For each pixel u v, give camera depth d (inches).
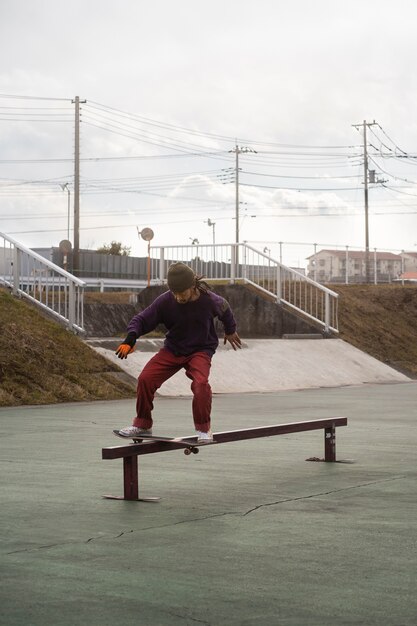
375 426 555.2
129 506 294.5
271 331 1123.3
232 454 428.8
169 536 250.5
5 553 229.8
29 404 657.0
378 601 190.4
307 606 186.9
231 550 234.7
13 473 362.3
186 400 721.0
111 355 805.9
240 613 181.9
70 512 284.0
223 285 1143.6
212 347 321.1
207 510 288.7
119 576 208.5
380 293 1395.2
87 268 2381.9
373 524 268.7
